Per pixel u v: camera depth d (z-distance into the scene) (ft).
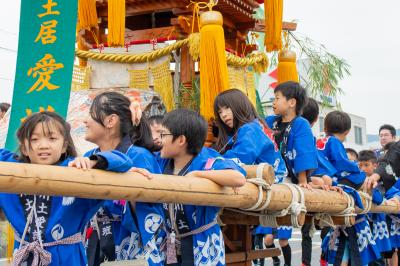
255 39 20.74
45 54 14.06
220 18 14.51
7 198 8.09
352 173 15.37
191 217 9.56
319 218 13.78
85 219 8.16
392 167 18.08
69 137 8.32
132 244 10.09
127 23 19.69
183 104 16.34
